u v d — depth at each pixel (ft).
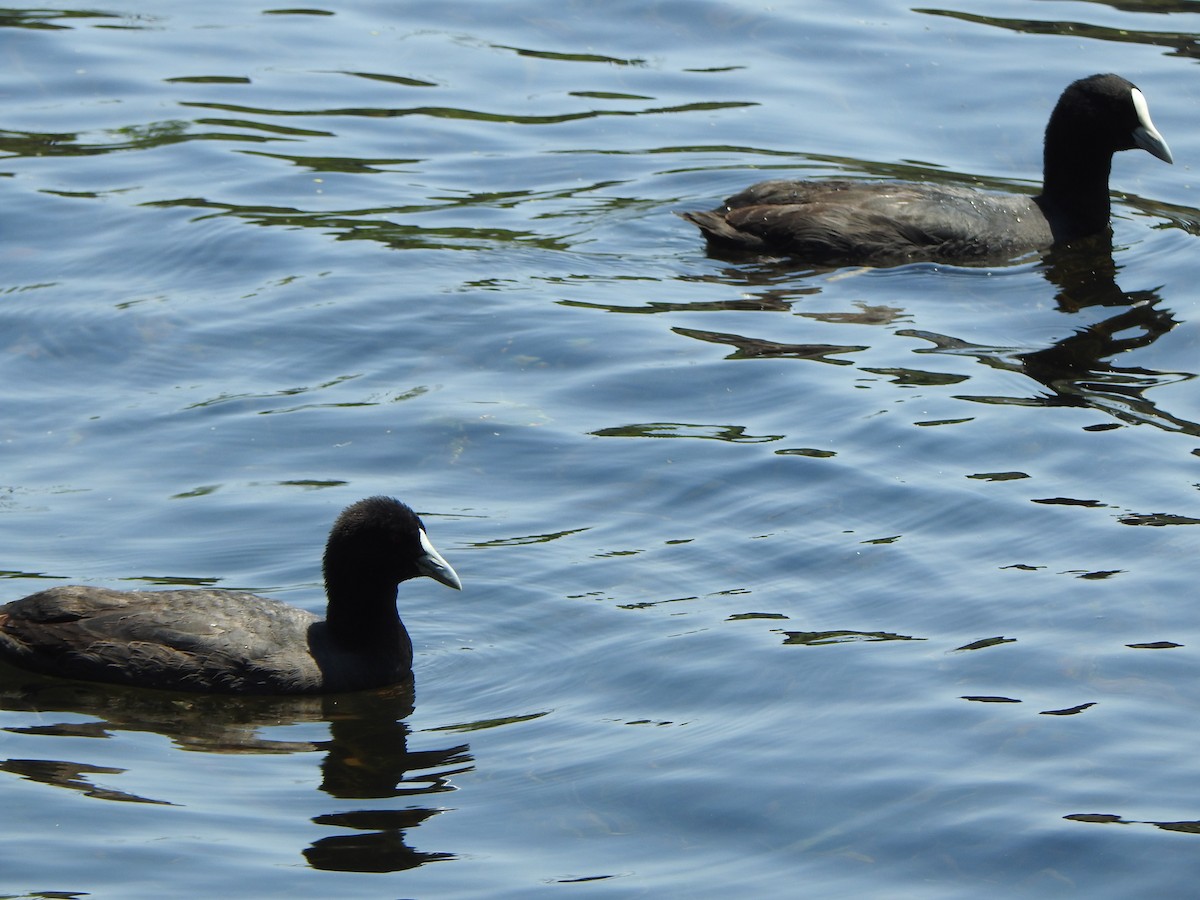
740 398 56.59
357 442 53.98
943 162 74.43
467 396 56.70
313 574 47.39
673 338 60.23
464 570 47.37
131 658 42.96
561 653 44.01
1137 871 35.70
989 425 54.75
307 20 86.63
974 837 36.78
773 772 39.04
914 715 41.09
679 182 72.33
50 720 41.34
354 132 75.72
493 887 35.09
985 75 81.10
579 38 84.89
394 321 61.16
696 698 41.98
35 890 34.65
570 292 63.46
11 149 73.05
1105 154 68.74
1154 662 43.14
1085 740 40.11
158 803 37.78
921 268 66.08
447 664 43.91
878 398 56.34
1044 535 48.93
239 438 54.08
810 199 67.56
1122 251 67.67
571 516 50.14
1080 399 56.44
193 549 48.26
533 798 38.24
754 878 35.53
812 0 88.79
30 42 82.89
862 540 48.83
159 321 60.95
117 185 70.49
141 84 79.30
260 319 61.21
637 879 35.42
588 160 73.87
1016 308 63.00
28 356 58.65
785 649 43.78
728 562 47.85
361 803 38.01
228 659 42.80
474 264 65.31
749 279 64.90
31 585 46.09
